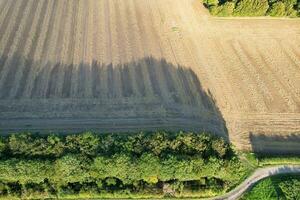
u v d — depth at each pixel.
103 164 49.00
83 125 57.25
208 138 52.69
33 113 58.41
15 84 62.31
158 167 49.41
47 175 48.84
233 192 51.53
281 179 52.97
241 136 57.91
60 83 62.81
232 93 63.81
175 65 67.44
